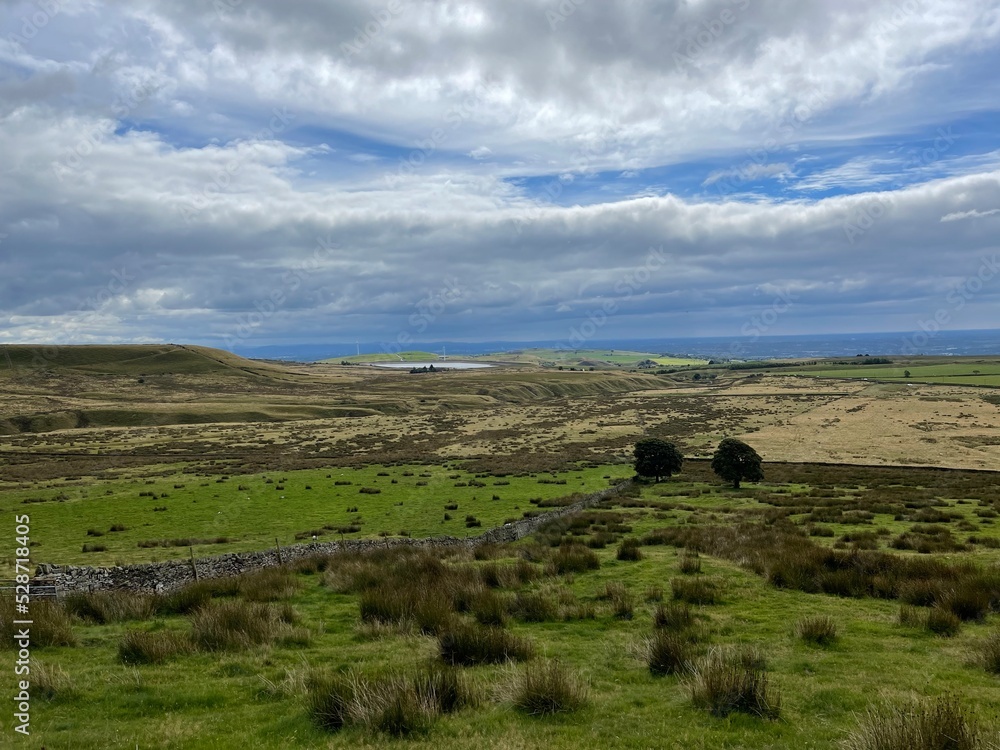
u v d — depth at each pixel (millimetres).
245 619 13680
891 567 18047
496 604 15000
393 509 46031
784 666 11039
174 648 12234
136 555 32094
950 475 64438
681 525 33938
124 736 8414
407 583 17141
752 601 15992
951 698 9203
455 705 9078
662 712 9000
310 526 40281
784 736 8141
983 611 13977
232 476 68500
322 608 16531
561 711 8984
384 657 11742
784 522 33938
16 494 57781
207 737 8383
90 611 16000
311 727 8586
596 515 39125
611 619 14609
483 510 44625
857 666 10977
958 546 24234
